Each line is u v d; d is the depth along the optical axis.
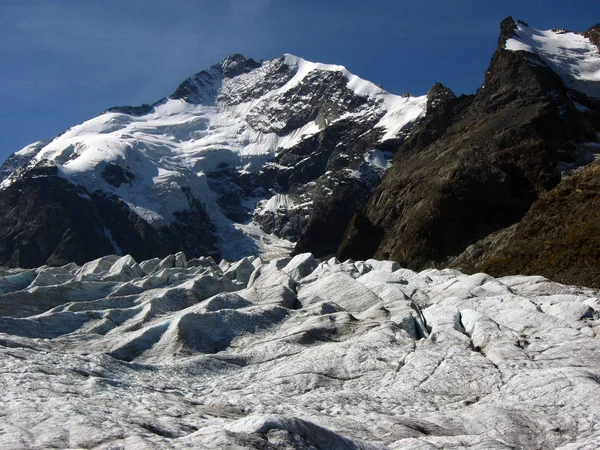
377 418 34.38
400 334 50.47
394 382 41.97
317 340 51.16
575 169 174.75
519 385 38.69
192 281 68.25
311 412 36.06
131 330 55.97
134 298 64.69
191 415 32.91
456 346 46.91
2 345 46.03
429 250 162.25
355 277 74.69
